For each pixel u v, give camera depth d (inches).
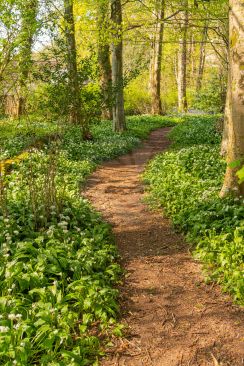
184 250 293.6
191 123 1040.2
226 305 219.9
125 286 247.8
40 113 613.3
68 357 172.9
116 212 392.2
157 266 273.3
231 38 311.9
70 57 660.1
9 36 613.0
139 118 1266.0
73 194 408.8
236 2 302.2
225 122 540.7
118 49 816.9
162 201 394.9
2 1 572.7
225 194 336.5
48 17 634.8
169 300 230.7
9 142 581.9
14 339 174.6
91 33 770.8
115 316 211.0
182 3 582.6
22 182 413.1
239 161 189.0
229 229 280.7
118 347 190.1
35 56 719.7
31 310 195.8
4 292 209.3
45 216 304.3
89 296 213.2
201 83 1583.4
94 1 697.0
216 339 193.6
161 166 535.8
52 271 228.2
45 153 529.3
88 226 319.9
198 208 335.6
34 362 172.2
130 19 741.9
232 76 316.5
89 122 750.5
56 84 655.8
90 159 609.3
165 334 199.8
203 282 246.2
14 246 255.3
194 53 1921.8
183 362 179.5
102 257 263.0
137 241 319.6
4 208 293.9
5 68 642.8
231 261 248.4
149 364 179.3
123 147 727.7
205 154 550.6
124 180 517.3
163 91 2049.7
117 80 780.6
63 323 189.9
